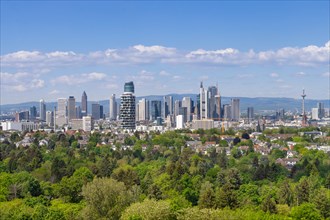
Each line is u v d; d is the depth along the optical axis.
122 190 181.50
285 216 183.00
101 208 177.00
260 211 184.88
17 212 182.62
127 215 160.12
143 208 161.25
